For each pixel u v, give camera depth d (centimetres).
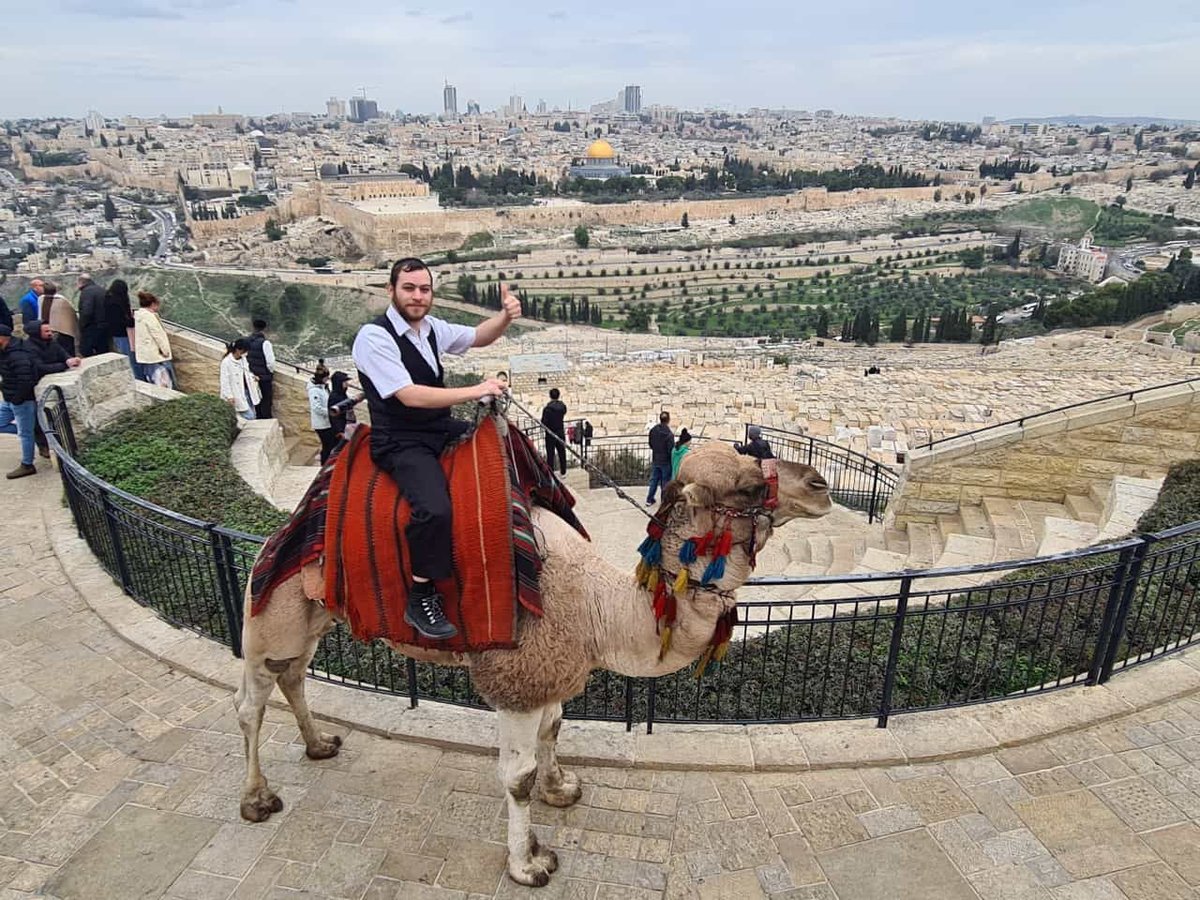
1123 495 1003
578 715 558
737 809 478
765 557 1187
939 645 557
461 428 390
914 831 460
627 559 1138
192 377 1497
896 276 12988
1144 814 469
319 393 1138
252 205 17962
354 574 376
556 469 1481
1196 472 922
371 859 442
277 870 435
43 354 1048
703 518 358
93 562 759
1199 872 431
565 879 431
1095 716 546
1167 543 779
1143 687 575
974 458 1206
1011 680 592
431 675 603
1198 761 509
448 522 359
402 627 379
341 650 608
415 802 482
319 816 470
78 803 480
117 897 418
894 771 507
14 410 962
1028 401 2669
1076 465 1170
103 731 543
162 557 749
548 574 381
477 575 364
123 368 1134
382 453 371
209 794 486
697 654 385
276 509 847
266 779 488
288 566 411
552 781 472
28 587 730
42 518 864
